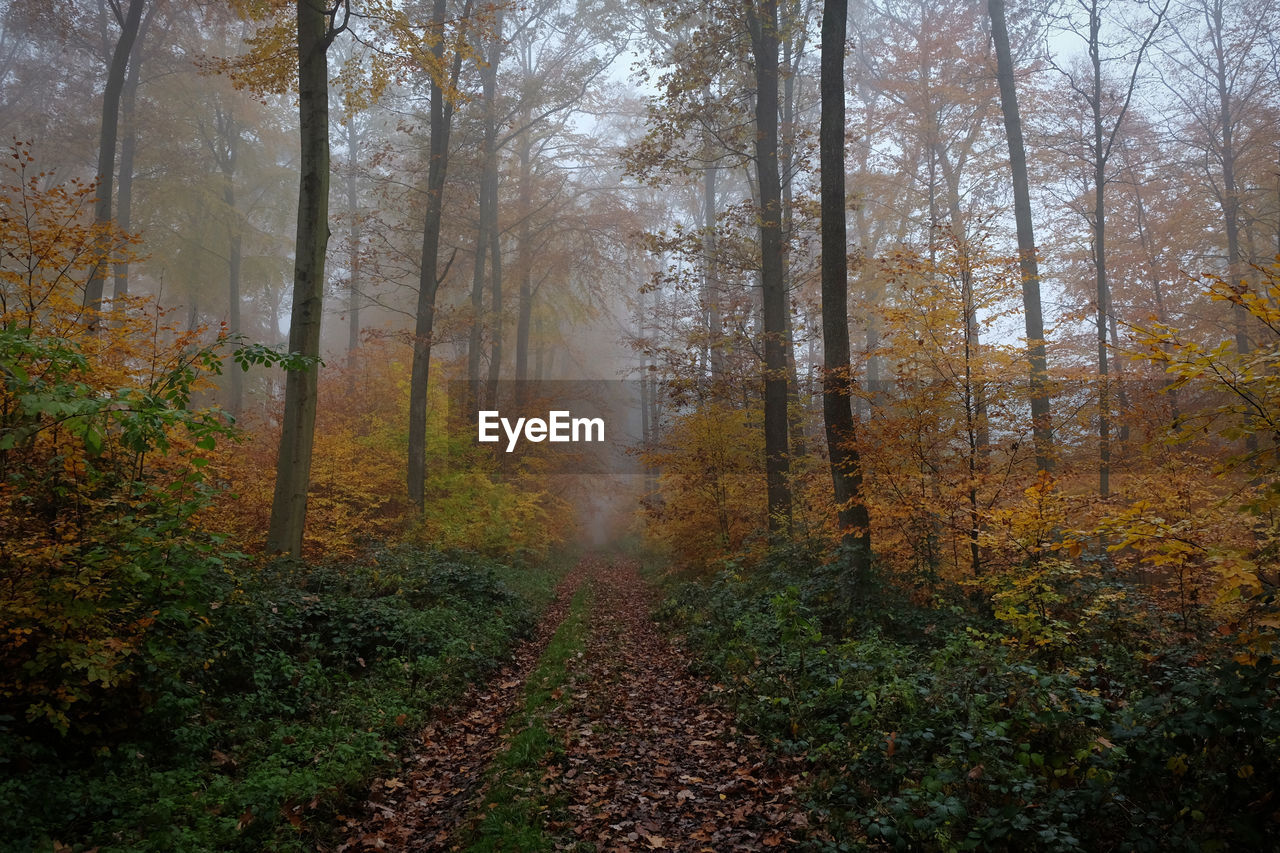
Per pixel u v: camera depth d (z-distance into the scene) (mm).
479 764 5715
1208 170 18766
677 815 4625
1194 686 3586
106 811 3998
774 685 6477
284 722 5738
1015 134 16078
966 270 9086
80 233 6570
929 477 9047
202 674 5562
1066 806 3625
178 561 5008
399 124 18500
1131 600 6891
